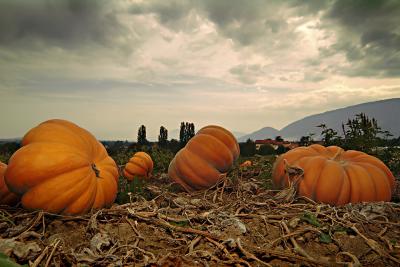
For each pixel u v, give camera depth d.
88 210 1.01
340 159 1.34
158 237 0.86
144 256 0.73
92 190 1.02
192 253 0.74
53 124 1.08
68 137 1.05
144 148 3.08
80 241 0.83
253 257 0.72
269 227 0.94
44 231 0.86
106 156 1.19
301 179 1.24
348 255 0.76
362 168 1.24
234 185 1.54
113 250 0.75
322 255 0.80
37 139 1.02
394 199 1.35
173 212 1.07
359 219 0.94
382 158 1.94
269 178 1.72
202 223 0.97
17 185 0.94
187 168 1.55
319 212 1.00
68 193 0.96
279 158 1.41
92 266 0.69
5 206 1.05
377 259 0.76
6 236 0.82
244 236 0.87
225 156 1.55
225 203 1.28
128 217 0.96
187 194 1.50
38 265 0.68
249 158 2.79
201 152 1.55
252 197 1.29
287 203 1.18
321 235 0.86
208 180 1.54
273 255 0.76
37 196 0.94
